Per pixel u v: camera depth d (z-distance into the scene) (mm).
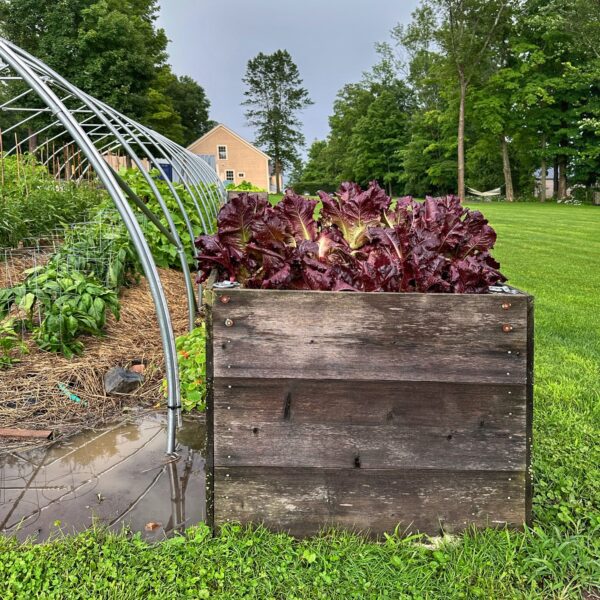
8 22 25594
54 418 2592
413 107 43125
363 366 1625
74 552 1602
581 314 4770
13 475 2098
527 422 1646
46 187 7637
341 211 2150
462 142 28188
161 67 33531
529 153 30672
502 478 1668
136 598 1438
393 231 1888
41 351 3250
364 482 1674
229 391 1642
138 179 6430
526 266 7680
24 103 17016
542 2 25672
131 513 1841
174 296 4961
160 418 2645
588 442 2320
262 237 1840
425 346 1616
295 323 1612
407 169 38156
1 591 1454
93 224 5152
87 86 24281
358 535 1691
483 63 27812
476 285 1747
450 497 1677
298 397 1639
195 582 1494
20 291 3260
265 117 59188
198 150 44750
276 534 1688
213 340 1621
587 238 11273
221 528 1692
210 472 1679
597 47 20422
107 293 3541
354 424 1649
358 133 43219
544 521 1770
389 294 1596
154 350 3457
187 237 5887
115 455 2266
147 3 31922
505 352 1614
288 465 1668
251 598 1444
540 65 27828
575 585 1498
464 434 1647
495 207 23125
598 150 26719
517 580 1511
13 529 1741
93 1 25156
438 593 1471
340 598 1447
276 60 58000
